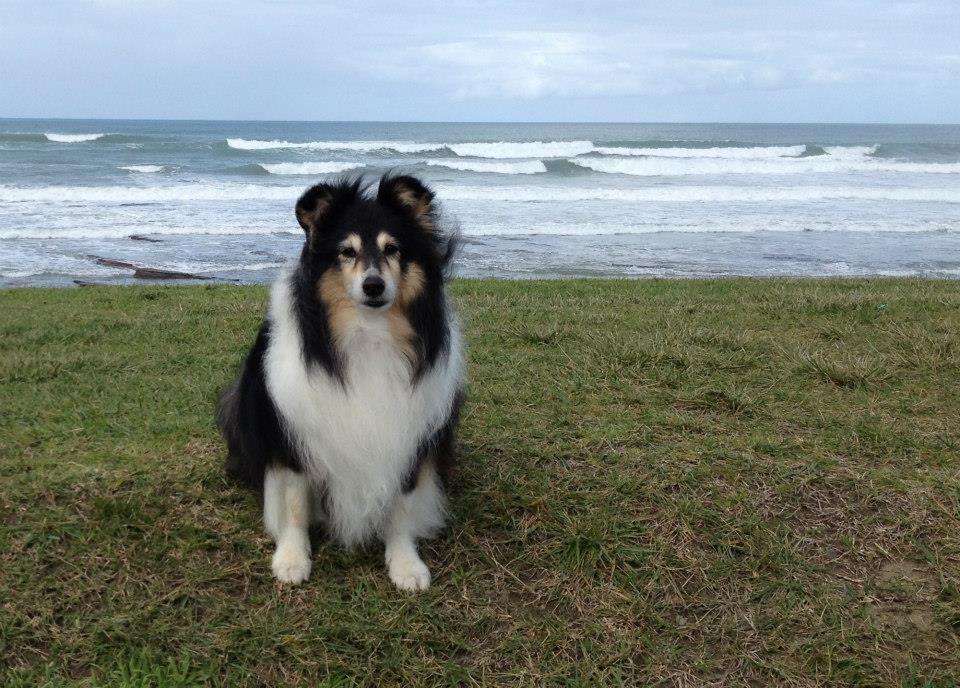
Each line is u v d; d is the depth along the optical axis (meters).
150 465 1.79
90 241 6.80
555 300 3.42
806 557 1.61
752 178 13.80
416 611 1.49
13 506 1.64
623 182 12.80
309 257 1.48
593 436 1.95
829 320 2.95
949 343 2.53
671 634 1.47
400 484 1.55
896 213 9.37
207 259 6.15
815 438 1.97
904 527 1.66
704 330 2.68
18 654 1.39
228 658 1.40
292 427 1.50
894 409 2.14
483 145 17.72
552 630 1.47
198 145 17.75
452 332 1.60
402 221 1.50
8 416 2.04
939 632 1.48
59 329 2.83
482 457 1.88
